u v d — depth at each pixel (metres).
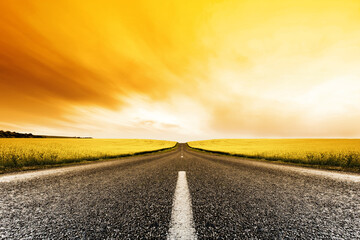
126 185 2.34
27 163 5.95
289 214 1.30
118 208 1.43
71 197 1.76
